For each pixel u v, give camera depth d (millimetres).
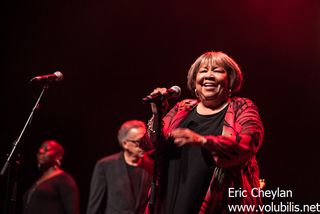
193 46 7797
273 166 7609
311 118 7523
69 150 8102
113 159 5234
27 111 7855
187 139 2938
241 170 3248
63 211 6043
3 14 7762
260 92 7625
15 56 7855
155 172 3229
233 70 3426
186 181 3242
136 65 7988
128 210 4996
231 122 3258
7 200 4066
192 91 3572
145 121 7980
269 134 7629
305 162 7531
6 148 7738
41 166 6242
